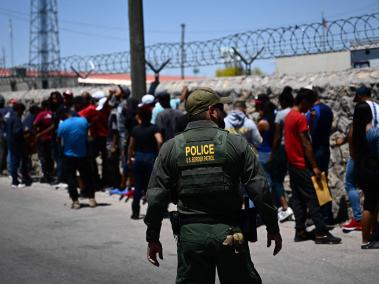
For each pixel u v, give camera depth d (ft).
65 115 35.60
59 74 51.67
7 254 21.17
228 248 11.03
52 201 33.04
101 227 25.68
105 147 35.63
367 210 20.27
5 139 45.09
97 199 33.12
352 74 25.82
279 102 25.99
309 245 21.31
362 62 30.19
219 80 32.27
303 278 17.42
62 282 17.66
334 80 25.99
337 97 25.64
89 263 19.81
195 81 33.78
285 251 20.59
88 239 23.41
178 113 28.89
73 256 20.77
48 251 21.54
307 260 19.34
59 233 24.64
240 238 11.04
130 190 32.48
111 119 33.96
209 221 11.11
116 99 34.22
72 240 23.30
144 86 33.68
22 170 39.73
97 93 37.32
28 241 23.22
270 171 25.50
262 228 24.45
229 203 11.24
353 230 23.04
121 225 26.03
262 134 25.66
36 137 39.45
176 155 11.39
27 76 53.06
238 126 24.02
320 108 22.84
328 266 18.56
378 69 25.46
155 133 26.27
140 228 25.36
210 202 11.15
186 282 11.35
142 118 26.37
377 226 21.09
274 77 29.71
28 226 26.20
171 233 23.99
